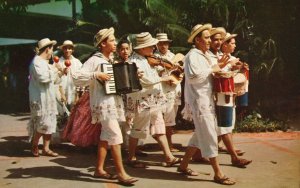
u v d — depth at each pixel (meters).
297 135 7.63
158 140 5.53
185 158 5.01
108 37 4.92
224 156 6.00
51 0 15.35
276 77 10.21
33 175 5.23
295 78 10.60
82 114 5.84
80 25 12.20
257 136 7.63
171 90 6.11
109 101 4.76
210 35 5.12
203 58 4.70
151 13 9.89
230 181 4.68
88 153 6.44
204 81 4.62
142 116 5.30
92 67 4.85
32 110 6.17
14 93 17.11
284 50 10.42
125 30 11.32
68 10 15.29
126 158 5.95
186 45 9.45
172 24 9.27
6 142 7.50
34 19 15.31
